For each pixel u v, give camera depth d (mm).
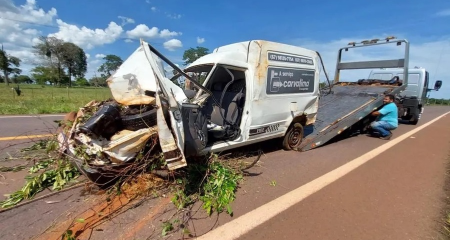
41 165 3490
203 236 2232
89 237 2172
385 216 2688
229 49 4418
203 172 3215
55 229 2271
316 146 5555
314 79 5281
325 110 7273
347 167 4273
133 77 2965
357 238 2283
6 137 5273
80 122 3041
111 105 2912
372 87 7965
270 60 4234
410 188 3453
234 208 2760
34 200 2734
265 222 2492
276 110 4504
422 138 7172
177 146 2676
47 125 6703
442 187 3514
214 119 4445
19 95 18406
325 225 2473
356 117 6434
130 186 2994
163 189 3035
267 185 3416
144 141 2801
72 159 2850
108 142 2729
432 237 2328
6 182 3160
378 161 4688
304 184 3480
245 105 4074
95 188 3023
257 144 5332
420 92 10086
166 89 2744
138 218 2484
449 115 15328
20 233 2191
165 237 2205
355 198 3090
